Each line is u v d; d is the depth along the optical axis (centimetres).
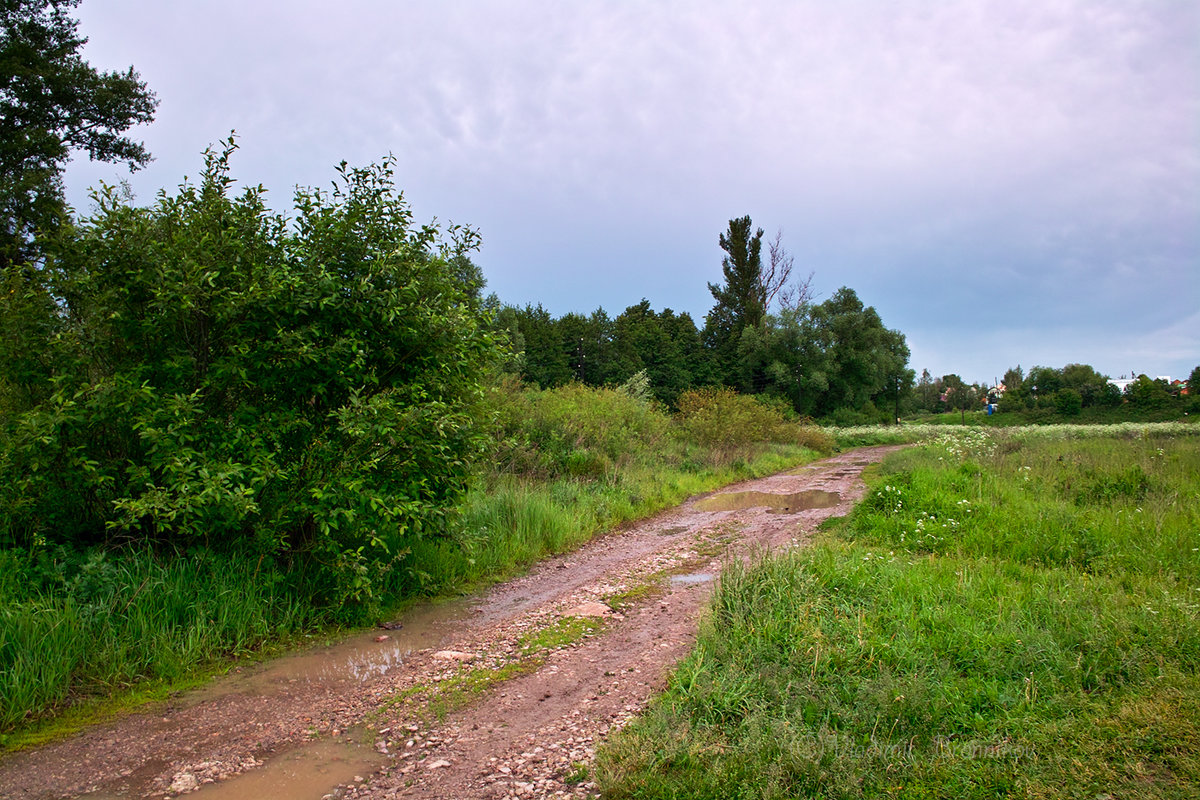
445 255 711
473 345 704
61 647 434
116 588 493
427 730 383
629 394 2092
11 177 1455
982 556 658
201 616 503
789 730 324
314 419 621
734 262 6425
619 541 980
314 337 593
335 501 559
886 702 346
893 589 541
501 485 1077
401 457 616
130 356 590
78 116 1706
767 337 5697
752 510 1233
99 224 566
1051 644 412
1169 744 304
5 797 317
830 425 5519
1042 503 859
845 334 5847
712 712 358
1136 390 6012
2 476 514
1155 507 780
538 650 512
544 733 369
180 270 552
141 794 320
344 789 321
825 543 721
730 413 2191
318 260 616
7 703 392
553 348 5388
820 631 440
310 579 605
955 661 410
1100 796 272
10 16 1622
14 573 477
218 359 573
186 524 517
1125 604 482
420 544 719
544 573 795
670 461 1791
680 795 285
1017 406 6831
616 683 434
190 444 541
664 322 7369
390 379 662
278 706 421
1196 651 398
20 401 575
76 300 585
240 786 325
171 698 433
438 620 613
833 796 280
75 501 553
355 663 500
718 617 488
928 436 3844
